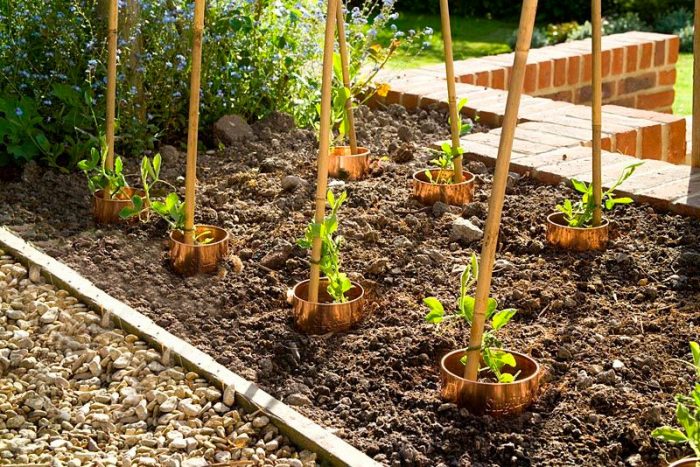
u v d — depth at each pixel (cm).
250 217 231
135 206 216
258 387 171
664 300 194
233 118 279
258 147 269
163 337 184
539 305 193
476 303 162
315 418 165
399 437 159
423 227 225
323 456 156
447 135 283
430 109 305
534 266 207
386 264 208
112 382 176
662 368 174
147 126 270
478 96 310
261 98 291
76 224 229
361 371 176
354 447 158
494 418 162
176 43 278
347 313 187
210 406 168
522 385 163
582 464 153
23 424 166
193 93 203
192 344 185
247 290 202
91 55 271
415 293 200
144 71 269
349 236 220
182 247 207
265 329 189
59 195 244
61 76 268
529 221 226
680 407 147
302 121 296
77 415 167
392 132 287
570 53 366
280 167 256
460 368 172
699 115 245
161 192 241
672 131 287
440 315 171
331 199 187
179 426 165
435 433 160
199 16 198
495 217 159
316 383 175
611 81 374
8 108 258
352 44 308
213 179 252
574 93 366
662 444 156
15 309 196
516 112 156
